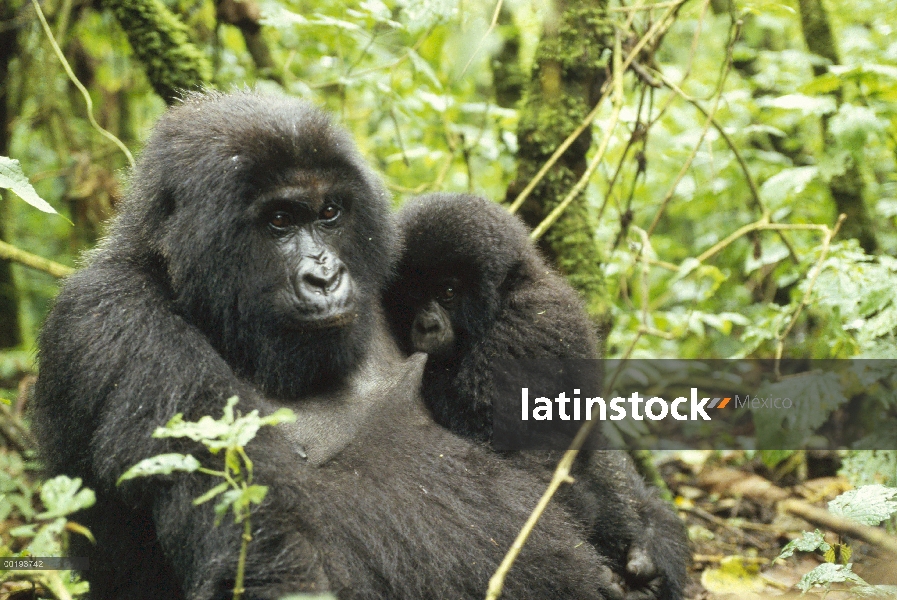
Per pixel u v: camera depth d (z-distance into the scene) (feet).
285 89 47.06
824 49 46.85
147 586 24.93
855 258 37.04
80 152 50.60
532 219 40.47
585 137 39.99
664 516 32.81
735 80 57.36
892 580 29.99
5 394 39.83
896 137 44.29
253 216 24.89
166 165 25.71
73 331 24.09
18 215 59.77
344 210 26.45
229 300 25.12
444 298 31.73
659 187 59.26
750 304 57.16
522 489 26.71
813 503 41.96
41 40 47.11
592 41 39.81
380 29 50.29
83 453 23.90
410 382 29.01
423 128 51.67
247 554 21.20
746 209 55.42
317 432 25.98
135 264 25.59
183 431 18.30
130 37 41.70
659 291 58.80
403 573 23.75
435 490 25.26
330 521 23.36
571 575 25.57
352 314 25.18
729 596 33.99
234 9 45.01
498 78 49.80
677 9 38.78
